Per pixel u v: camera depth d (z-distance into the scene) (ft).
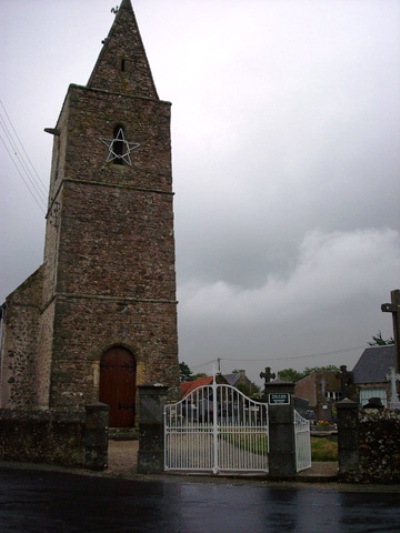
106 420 45.37
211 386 43.27
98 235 73.51
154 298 74.13
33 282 80.84
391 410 39.99
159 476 41.16
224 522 26.35
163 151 80.28
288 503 31.22
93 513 28.07
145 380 71.10
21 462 49.57
